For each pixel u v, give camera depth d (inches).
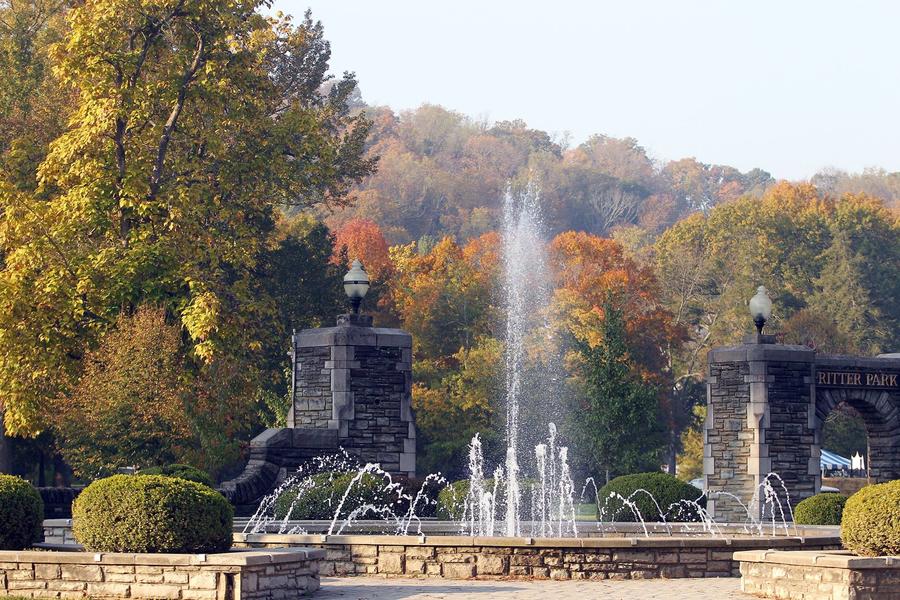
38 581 651.5
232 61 1502.2
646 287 2812.5
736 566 786.2
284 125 1626.5
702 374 3046.3
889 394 1396.4
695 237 3447.3
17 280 1350.9
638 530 1019.3
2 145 1654.8
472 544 761.0
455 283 2618.1
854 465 2252.7
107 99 1401.3
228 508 685.9
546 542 759.7
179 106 1475.1
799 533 991.0
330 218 4079.7
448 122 5821.9
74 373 1387.8
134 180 1396.4
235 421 1540.4
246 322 1577.3
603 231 5012.3
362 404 1269.7
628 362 1893.5
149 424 1336.1
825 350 2844.5
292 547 781.9
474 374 2322.8
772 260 3302.2
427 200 4707.2
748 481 1342.3
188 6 1445.6
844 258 3240.7
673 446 2847.0
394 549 768.9
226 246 1553.9
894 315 3277.6
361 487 1099.9
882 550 652.7
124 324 1364.4
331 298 1990.7
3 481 721.6
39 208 1400.1
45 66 1694.1
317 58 2230.6
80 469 1401.3
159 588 632.4
